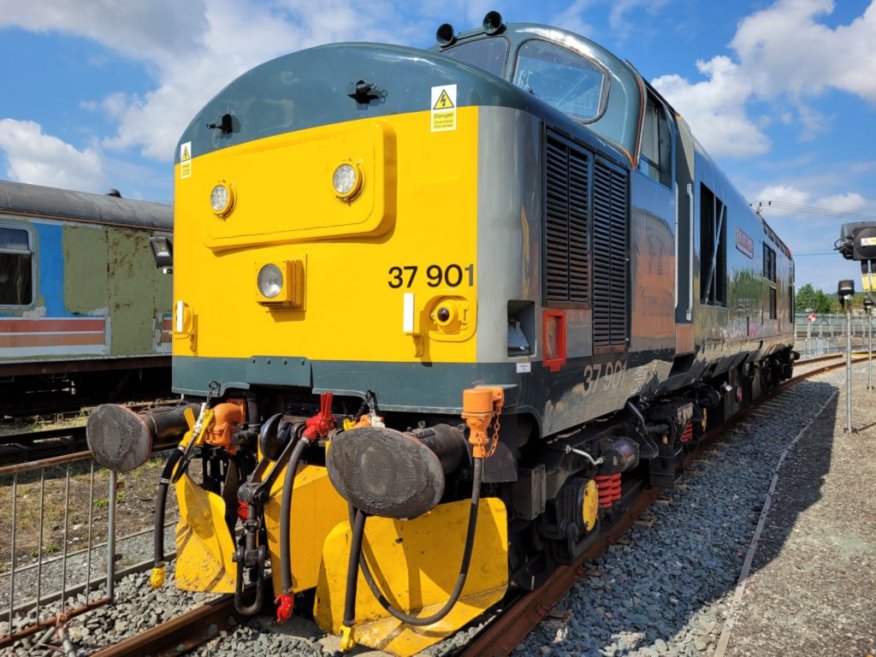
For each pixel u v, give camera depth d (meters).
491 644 3.38
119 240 11.02
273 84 3.73
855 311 56.62
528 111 3.26
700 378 6.96
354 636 3.15
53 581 4.52
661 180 5.46
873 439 9.61
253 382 3.76
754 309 9.54
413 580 3.18
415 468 2.67
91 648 3.57
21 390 10.73
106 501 6.61
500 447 3.14
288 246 3.63
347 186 3.32
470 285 3.11
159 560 3.49
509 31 5.15
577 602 4.07
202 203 4.02
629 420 4.94
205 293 4.04
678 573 4.61
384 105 3.35
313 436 3.28
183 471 3.64
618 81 4.82
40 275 9.97
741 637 3.80
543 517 3.96
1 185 9.70
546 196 3.41
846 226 11.57
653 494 6.18
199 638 3.56
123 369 11.35
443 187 3.18
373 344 3.35
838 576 4.64
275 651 3.47
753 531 5.60
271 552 3.34
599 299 4.02
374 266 3.35
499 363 3.09
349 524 3.20
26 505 6.57
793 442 9.31
